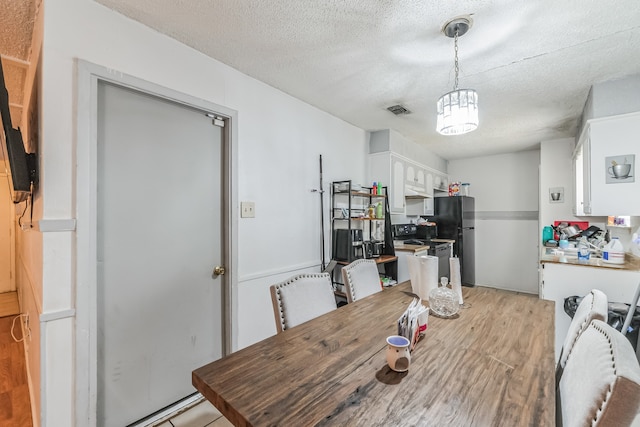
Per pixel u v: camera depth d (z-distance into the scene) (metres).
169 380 1.93
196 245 2.08
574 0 1.53
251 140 2.40
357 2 1.58
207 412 1.93
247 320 2.35
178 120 1.99
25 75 2.33
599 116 2.46
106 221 1.66
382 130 3.83
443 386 0.92
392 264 3.63
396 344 1.03
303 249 2.90
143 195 1.81
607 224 3.37
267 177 2.54
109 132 1.68
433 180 5.11
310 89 2.64
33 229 1.70
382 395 0.88
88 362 1.54
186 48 1.98
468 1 1.55
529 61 2.15
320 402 0.85
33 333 1.80
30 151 1.90
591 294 1.35
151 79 1.80
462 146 4.66
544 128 3.69
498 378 0.96
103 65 1.60
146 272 1.83
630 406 0.63
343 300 3.18
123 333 1.73
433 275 1.82
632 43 1.91
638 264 2.45
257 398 0.87
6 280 4.84
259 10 1.65
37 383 1.60
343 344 1.23
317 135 3.07
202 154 2.12
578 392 0.80
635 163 2.29
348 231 3.12
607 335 0.86
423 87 2.59
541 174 4.28
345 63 2.21
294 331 1.36
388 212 3.69
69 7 1.50
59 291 1.47
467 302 1.79
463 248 4.86
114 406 1.69
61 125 1.47
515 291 5.05
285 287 1.61
